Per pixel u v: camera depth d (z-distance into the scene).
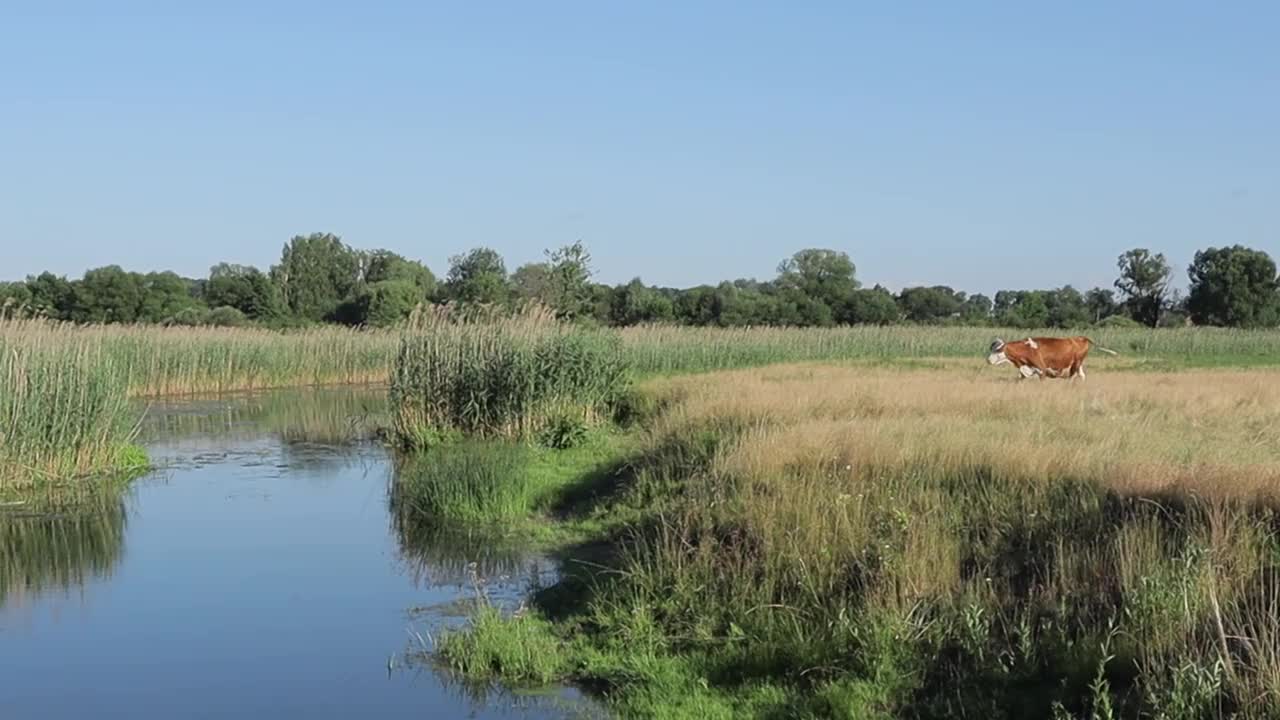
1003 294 88.69
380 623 11.19
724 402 18.44
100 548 14.80
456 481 16.28
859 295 73.12
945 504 10.77
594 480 16.92
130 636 10.92
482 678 9.40
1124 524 9.05
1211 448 12.77
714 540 10.59
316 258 87.50
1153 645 7.29
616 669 9.12
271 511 17.28
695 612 9.76
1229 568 8.22
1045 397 18.70
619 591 10.55
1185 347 48.75
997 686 7.60
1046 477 11.15
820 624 8.92
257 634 10.91
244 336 41.12
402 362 23.50
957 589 8.85
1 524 16.30
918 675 7.95
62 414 19.53
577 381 22.95
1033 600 8.47
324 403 34.44
